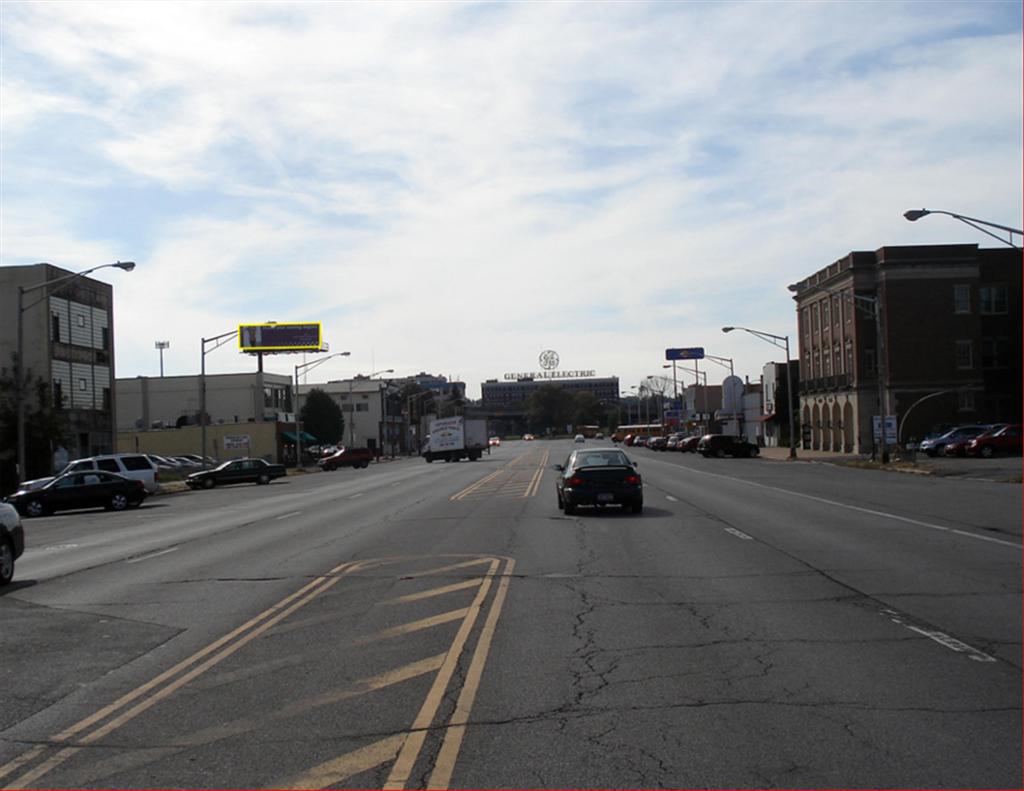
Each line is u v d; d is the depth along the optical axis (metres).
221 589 13.99
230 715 7.47
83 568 17.31
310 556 17.59
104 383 60.91
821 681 7.93
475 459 85.00
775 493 31.47
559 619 10.80
